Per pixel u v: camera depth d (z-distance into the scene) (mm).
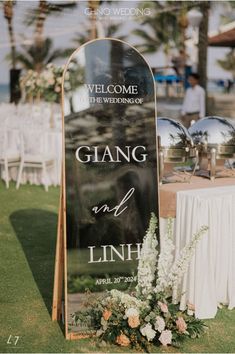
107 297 2965
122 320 2883
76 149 2963
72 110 2943
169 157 3479
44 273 4168
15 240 5125
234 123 3916
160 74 21953
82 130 2973
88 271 2996
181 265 2990
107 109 3020
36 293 3721
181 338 2914
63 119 2930
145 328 2789
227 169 4172
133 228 3096
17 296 3656
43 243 5047
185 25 17859
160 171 3486
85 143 2982
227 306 3465
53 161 7812
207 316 3254
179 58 18125
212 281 3256
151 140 3135
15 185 7930
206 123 3768
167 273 3094
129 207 3088
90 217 3000
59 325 3182
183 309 3264
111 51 3006
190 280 3193
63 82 2910
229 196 3248
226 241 3303
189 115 9227
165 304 2908
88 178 2994
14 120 8258
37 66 21312
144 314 2871
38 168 7930
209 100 17594
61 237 3096
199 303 3209
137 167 3105
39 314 3350
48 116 8844
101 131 3014
